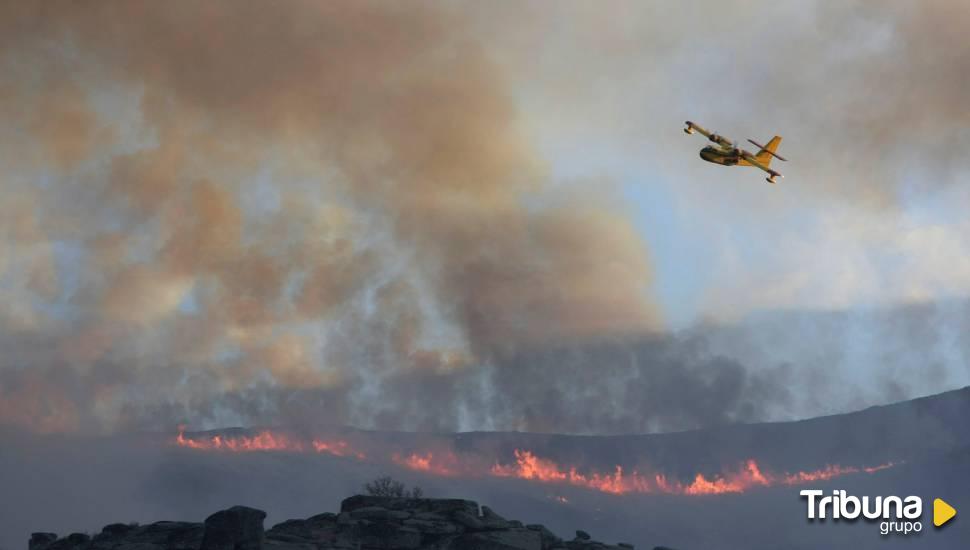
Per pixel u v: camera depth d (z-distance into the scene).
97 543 54.25
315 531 54.34
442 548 53.41
